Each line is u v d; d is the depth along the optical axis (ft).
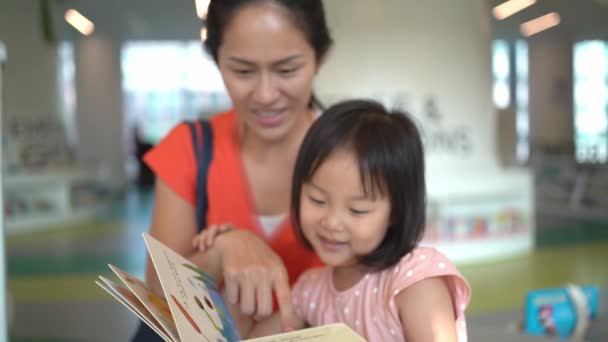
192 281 3.64
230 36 4.21
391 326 4.00
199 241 4.53
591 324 8.86
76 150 45.52
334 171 3.77
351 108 4.05
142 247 25.84
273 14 4.11
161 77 61.72
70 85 50.19
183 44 55.62
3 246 3.39
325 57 4.75
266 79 4.28
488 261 21.84
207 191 5.06
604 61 44.78
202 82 62.03
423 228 4.06
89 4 38.88
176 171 5.07
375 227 3.85
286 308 3.95
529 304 8.63
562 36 43.14
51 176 31.91
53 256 23.94
